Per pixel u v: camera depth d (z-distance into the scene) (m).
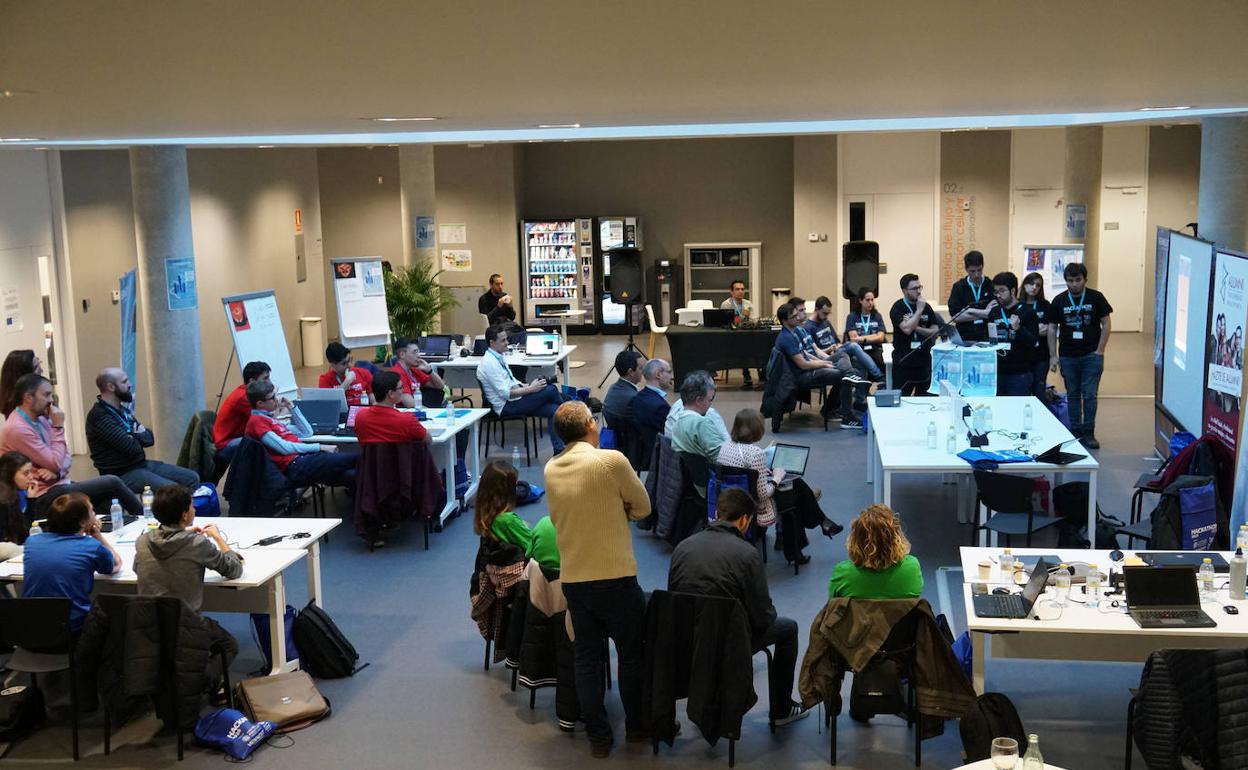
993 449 7.15
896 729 5.20
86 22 2.43
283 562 5.66
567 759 5.01
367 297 12.40
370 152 18.03
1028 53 3.34
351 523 8.62
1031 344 9.85
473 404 13.70
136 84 3.71
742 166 18.62
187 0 2.19
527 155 18.94
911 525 8.17
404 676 5.93
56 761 5.11
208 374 13.62
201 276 13.43
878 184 17.80
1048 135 17.27
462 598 7.06
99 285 11.59
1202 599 4.85
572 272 18.59
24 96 4.02
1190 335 8.59
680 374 13.59
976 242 17.75
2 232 10.09
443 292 15.37
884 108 5.95
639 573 7.36
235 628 6.68
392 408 7.81
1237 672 4.00
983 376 9.16
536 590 5.43
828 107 5.72
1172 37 3.02
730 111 5.86
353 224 18.25
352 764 5.02
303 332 16.73
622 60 3.33
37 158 10.61
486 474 5.79
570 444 4.98
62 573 5.32
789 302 11.30
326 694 5.73
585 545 4.84
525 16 2.45
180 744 5.11
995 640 4.83
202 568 5.28
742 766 4.88
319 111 5.08
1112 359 15.43
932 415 8.32
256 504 7.92
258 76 3.56
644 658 5.00
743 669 4.77
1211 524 6.24
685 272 18.80
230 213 14.25
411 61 3.24
